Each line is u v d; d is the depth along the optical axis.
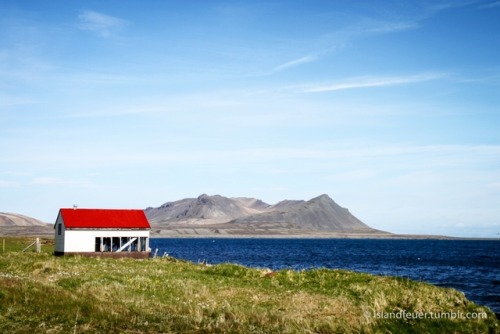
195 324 21.72
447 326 25.31
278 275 39.06
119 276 35.66
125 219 69.25
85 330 19.00
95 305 23.27
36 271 38.22
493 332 25.41
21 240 98.75
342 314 25.78
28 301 22.97
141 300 26.02
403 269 88.38
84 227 64.50
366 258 127.31
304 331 22.09
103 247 68.25
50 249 76.44
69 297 24.55
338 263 103.25
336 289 33.50
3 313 20.50
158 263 52.22
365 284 34.91
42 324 19.17
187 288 31.86
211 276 39.66
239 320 23.17
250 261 107.12
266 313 24.62
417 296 30.45
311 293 32.00
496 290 56.69
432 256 142.38
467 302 30.45
